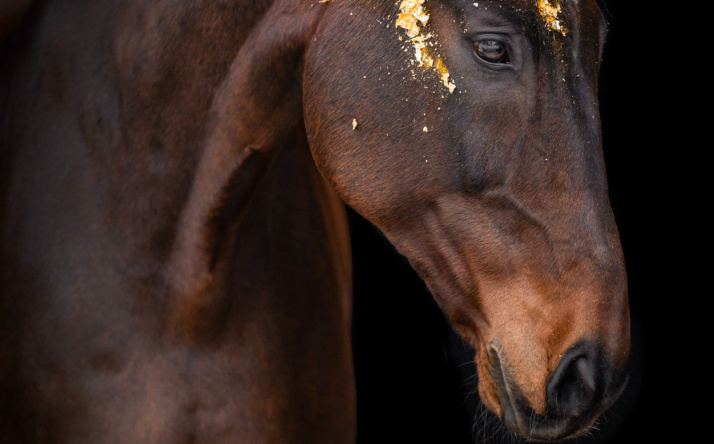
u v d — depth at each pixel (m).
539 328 4.09
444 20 4.11
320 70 4.18
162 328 4.29
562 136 4.09
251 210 4.38
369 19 4.15
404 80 4.13
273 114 4.25
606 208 4.09
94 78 4.29
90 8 4.31
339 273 4.51
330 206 4.57
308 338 4.40
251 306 4.34
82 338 4.28
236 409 4.31
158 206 4.28
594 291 4.07
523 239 4.11
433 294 4.21
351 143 4.18
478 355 4.19
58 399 4.29
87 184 4.29
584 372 4.06
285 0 4.20
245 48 4.22
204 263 4.27
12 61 4.37
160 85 4.26
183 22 4.24
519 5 4.08
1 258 4.32
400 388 6.04
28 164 4.32
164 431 4.27
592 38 4.12
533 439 4.11
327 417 4.41
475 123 4.11
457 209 4.14
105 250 4.28
